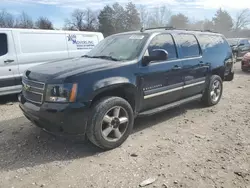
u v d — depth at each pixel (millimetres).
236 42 18641
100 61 4242
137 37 4777
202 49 5891
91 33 9406
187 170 3383
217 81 6453
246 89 8844
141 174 3287
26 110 3908
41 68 4098
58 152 3889
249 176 3252
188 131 4762
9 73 7043
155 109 4773
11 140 4309
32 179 3191
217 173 3312
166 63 4781
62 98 3529
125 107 4059
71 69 3807
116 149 3996
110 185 3062
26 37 7414
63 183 3105
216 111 6047
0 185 3062
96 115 3709
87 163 3574
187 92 5504
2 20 51000
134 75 4195
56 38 8164
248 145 4145
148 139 4383
